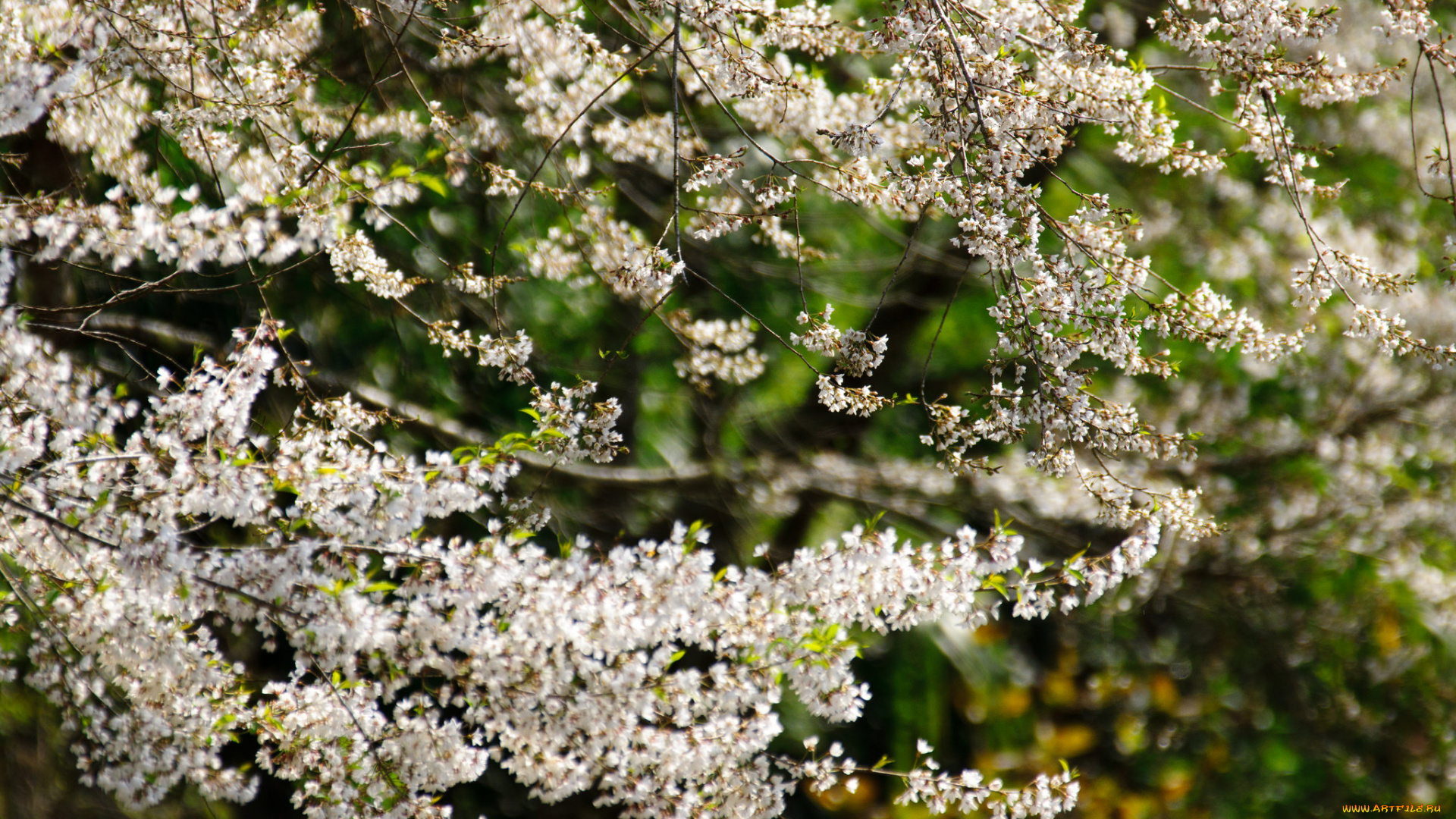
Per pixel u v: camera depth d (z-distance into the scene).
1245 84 2.09
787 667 2.16
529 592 2.07
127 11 2.47
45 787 3.54
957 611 2.17
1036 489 5.65
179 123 2.62
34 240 2.74
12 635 2.91
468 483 2.09
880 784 5.34
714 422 5.31
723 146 4.14
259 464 2.00
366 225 3.96
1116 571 2.13
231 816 4.01
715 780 2.26
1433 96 5.47
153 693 2.17
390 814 2.12
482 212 4.32
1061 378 2.04
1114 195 5.37
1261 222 5.68
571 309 4.82
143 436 1.99
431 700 2.16
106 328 3.31
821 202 5.23
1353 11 3.68
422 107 3.77
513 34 2.94
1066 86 2.15
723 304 5.07
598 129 3.15
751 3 2.45
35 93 2.07
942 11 1.86
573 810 4.75
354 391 3.96
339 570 2.05
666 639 2.15
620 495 5.32
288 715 2.16
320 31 3.09
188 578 1.97
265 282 2.53
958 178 1.99
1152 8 4.66
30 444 1.95
